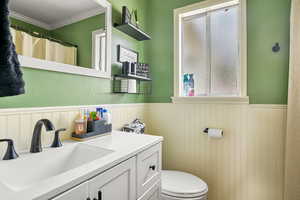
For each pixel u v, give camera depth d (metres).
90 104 1.19
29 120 0.83
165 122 1.82
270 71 1.36
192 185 1.30
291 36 1.22
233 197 1.48
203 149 1.62
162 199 1.24
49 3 0.96
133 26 1.43
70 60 1.05
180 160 1.74
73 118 1.06
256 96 1.41
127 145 0.89
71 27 1.06
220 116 1.54
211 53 1.73
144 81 1.87
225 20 1.66
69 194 0.50
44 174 0.76
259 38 1.41
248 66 1.45
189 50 1.84
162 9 1.86
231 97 1.48
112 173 0.67
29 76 0.84
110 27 1.33
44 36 0.92
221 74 1.69
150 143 0.95
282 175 1.30
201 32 1.78
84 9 1.14
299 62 1.18
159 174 1.07
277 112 1.32
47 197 0.44
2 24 0.52
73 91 1.07
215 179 1.57
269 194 1.34
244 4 1.45
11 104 0.77
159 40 1.87
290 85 1.22
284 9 1.32
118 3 1.46
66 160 0.87
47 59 0.92
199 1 1.67
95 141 0.98
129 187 0.77
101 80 1.29
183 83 1.82
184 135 1.72
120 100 1.49
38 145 0.79
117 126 1.43
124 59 1.53
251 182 1.41
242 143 1.45
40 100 0.89
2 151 0.74
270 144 1.35
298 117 1.18
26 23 0.85
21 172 0.69
